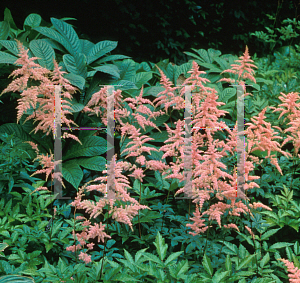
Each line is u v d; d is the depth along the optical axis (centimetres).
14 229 224
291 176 305
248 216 244
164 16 645
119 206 249
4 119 355
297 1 806
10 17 466
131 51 640
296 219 253
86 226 213
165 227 266
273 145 224
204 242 246
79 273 192
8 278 156
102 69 342
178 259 238
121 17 615
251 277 217
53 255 241
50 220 260
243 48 780
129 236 248
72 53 392
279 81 459
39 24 471
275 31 755
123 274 181
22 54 257
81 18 602
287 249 216
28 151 311
